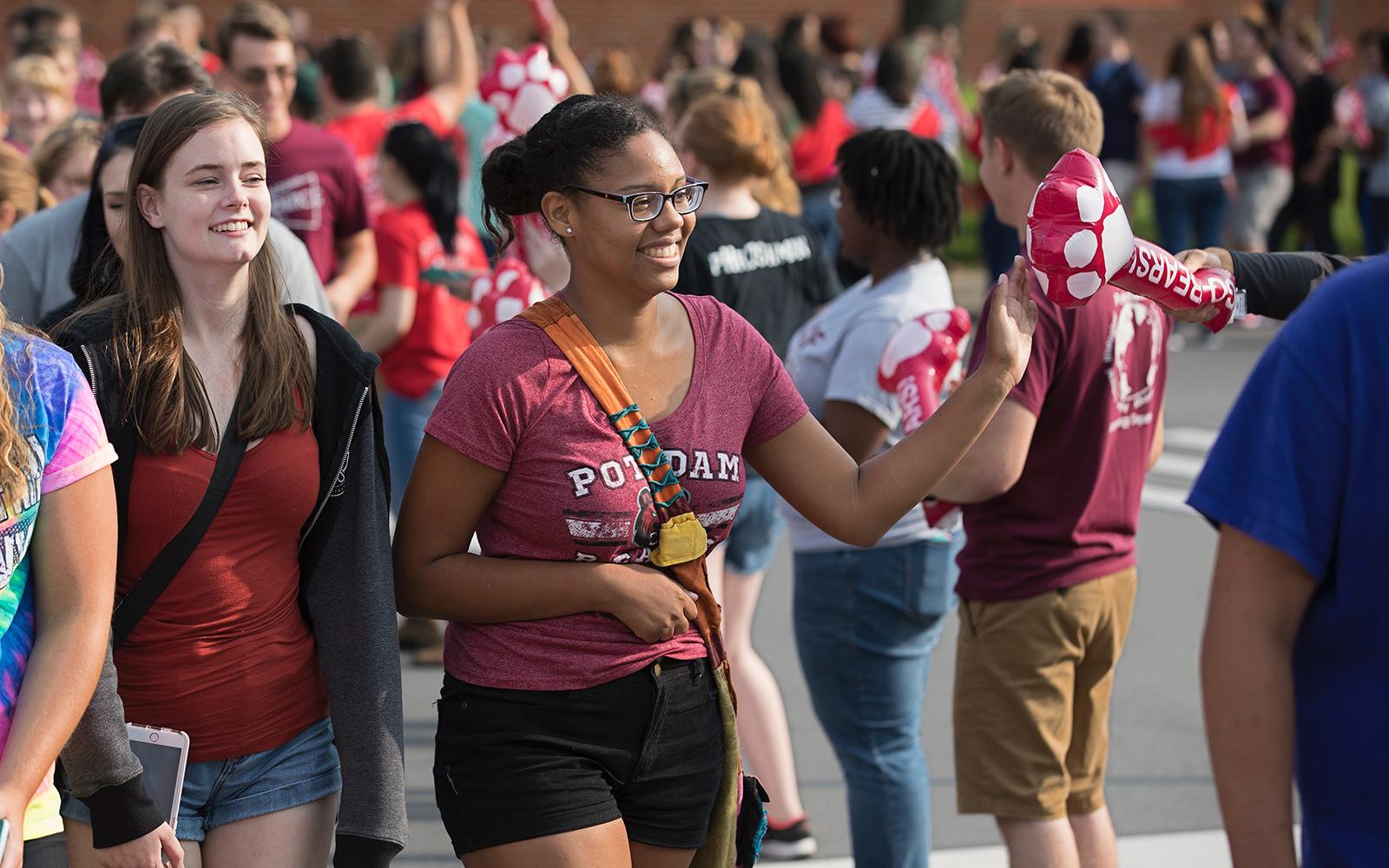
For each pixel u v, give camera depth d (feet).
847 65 55.06
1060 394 12.98
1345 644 7.93
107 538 9.32
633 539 10.40
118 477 10.16
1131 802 19.36
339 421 10.65
